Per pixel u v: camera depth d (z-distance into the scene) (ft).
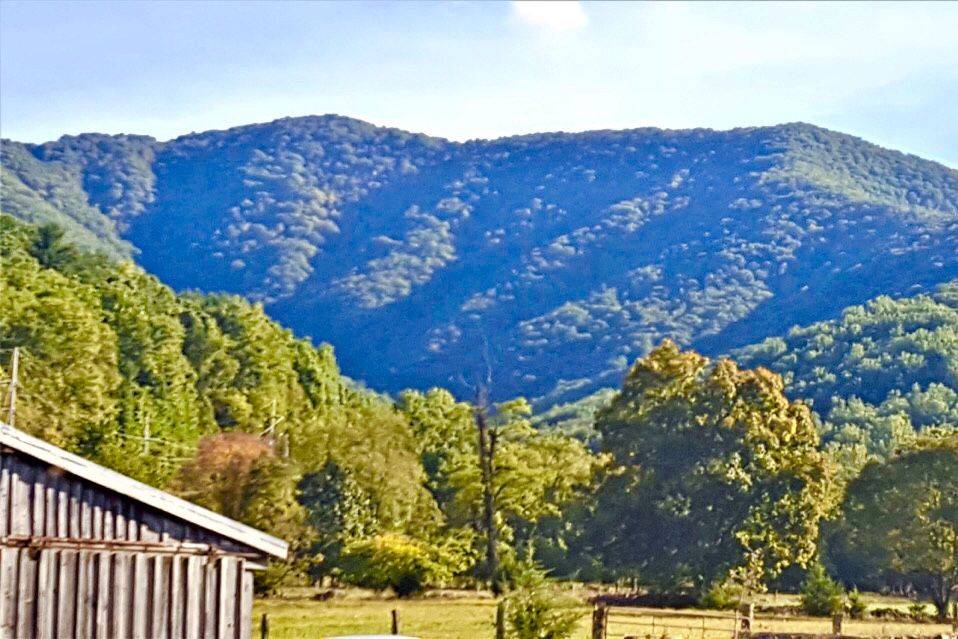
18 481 105.50
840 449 509.35
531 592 197.06
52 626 104.83
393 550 299.99
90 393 367.45
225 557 109.70
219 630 108.88
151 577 107.76
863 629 264.72
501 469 329.52
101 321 424.46
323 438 335.47
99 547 106.73
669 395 354.33
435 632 224.33
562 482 346.54
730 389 350.84
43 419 338.34
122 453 302.25
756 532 338.34
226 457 298.35
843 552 365.40
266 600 278.05
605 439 357.82
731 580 330.54
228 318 501.15
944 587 345.72
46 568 105.29
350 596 290.97
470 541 323.57
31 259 456.45
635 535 342.64
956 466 351.67
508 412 336.70
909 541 349.61
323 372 517.96
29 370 359.25
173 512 108.47
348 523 322.14
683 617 275.39
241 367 481.87
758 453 344.28
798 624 266.57
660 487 344.69
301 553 305.32
